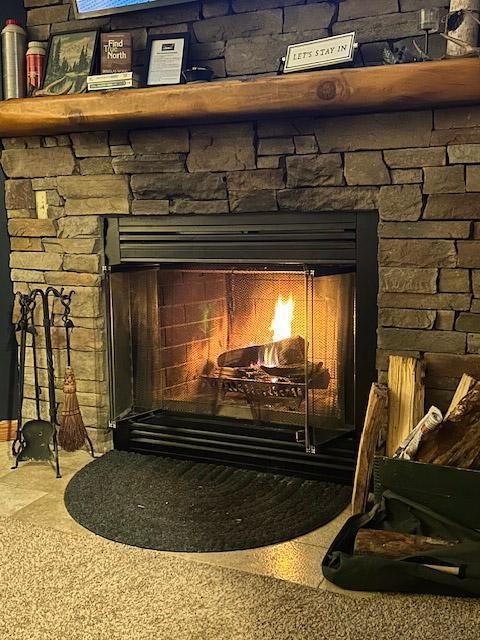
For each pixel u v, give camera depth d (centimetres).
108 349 296
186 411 296
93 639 178
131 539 227
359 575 196
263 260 268
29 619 186
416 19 245
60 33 292
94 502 253
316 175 251
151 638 178
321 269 248
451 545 201
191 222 277
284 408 282
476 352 239
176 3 273
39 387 313
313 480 271
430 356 245
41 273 305
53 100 271
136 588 200
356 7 253
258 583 201
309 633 179
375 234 250
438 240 239
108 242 294
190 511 246
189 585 201
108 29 290
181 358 298
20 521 241
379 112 239
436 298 242
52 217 298
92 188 288
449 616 185
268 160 257
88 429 306
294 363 280
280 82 238
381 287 248
